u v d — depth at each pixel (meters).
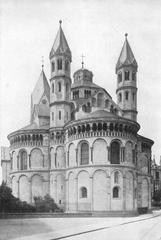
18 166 89.06
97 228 44.81
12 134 91.06
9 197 66.00
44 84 116.62
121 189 72.81
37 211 71.56
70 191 76.94
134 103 93.31
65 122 86.44
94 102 90.06
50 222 54.28
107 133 73.94
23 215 62.50
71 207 75.88
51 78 89.25
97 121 74.00
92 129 74.50
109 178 72.38
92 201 72.19
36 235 37.44
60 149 85.62
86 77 101.81
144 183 92.06
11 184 91.00
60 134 85.88
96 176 73.06
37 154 88.44
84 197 74.00
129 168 74.94
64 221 56.53
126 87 92.94
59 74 87.94
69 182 77.62
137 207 82.69
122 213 70.38
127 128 75.88
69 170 77.56
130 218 65.25
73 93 100.69
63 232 40.28
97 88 100.50
